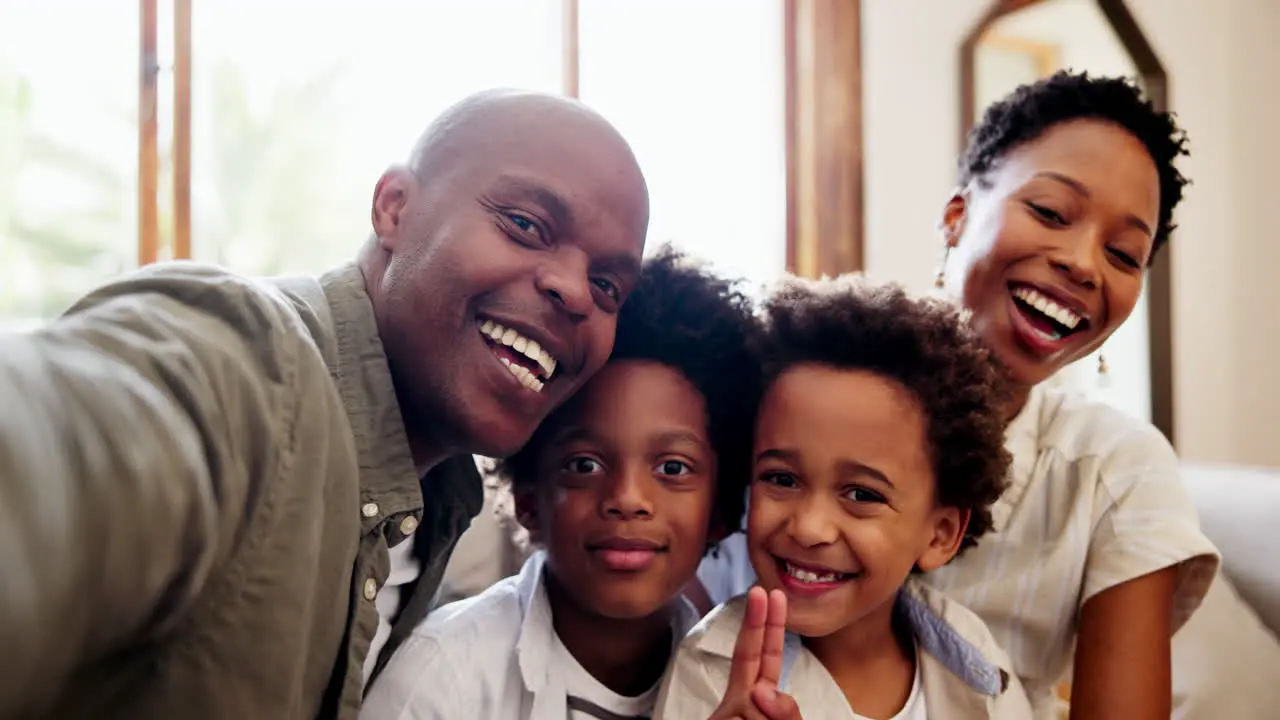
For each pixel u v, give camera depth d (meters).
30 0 2.02
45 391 0.43
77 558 0.41
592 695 0.89
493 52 2.22
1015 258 1.01
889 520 0.84
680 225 2.21
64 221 2.20
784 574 0.85
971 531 0.94
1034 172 1.02
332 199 2.54
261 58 2.42
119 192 2.17
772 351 0.91
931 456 0.87
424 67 2.30
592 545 0.87
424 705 0.81
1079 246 0.98
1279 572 1.55
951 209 1.15
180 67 1.83
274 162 2.49
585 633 0.92
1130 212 0.99
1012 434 1.04
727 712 0.72
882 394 0.85
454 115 0.77
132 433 0.44
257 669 0.57
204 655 0.56
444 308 0.71
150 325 0.52
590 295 0.74
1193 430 2.72
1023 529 1.02
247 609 0.56
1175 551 0.92
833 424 0.84
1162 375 2.62
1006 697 0.90
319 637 0.65
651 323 0.91
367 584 0.71
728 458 0.94
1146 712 0.90
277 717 0.58
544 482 0.90
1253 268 2.87
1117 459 1.01
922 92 2.28
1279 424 2.93
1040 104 1.05
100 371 0.46
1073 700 0.95
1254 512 1.61
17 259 2.19
